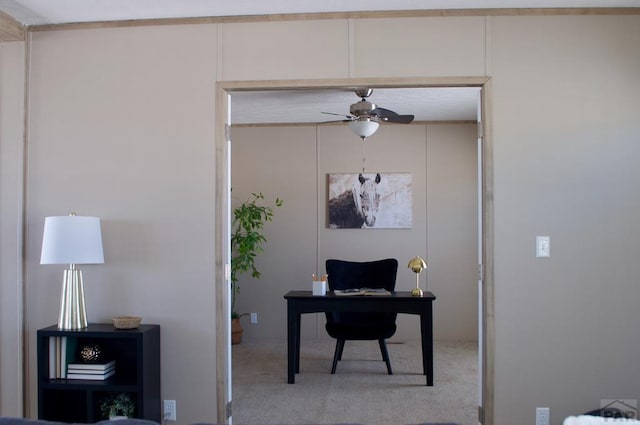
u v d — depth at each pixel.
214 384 3.24
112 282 3.32
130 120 3.34
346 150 6.37
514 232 3.15
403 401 4.10
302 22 3.27
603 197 3.15
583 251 3.14
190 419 3.25
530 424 3.12
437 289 6.27
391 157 6.34
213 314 3.26
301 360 5.37
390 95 5.01
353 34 3.25
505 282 3.15
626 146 3.15
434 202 6.30
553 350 3.13
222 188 3.28
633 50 3.17
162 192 3.31
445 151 6.31
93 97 3.36
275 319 6.42
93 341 3.35
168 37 3.33
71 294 3.13
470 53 3.20
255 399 4.16
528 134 3.17
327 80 3.25
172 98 3.32
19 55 3.39
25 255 3.39
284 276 6.40
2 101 3.40
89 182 3.35
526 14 3.19
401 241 6.31
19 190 3.37
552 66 3.17
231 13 3.28
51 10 3.21
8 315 3.37
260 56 3.28
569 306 3.14
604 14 3.18
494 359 3.13
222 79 3.29
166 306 3.29
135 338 3.01
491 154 3.16
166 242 3.29
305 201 6.40
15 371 3.36
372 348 5.88
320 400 4.13
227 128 3.34
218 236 3.27
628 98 3.16
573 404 3.12
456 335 6.26
